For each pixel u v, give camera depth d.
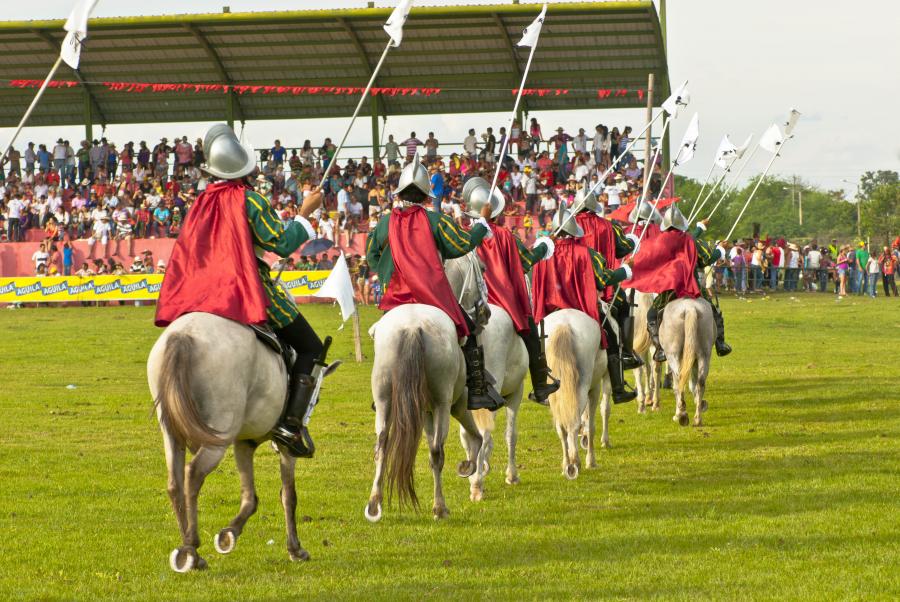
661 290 18.12
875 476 14.02
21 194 48.78
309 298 43.12
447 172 47.44
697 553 10.41
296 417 9.77
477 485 13.16
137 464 15.86
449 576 9.74
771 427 18.55
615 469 15.18
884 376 25.23
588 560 10.26
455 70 49.81
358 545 10.99
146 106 53.41
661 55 47.09
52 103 53.75
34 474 15.08
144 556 10.63
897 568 9.70
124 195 48.03
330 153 49.41
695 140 19.75
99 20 45.69
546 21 45.34
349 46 48.44
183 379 8.34
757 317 39.19
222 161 9.41
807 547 10.52
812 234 156.75
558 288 14.55
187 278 9.20
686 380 17.95
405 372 10.24
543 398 13.92
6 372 27.72
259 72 50.50
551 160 47.66
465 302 12.18
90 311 42.25
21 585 9.57
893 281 49.44
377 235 11.74
